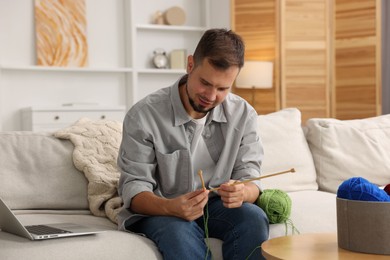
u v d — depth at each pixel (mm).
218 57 1920
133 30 6387
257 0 6469
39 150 2443
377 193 1646
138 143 2125
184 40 6801
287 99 6465
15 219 1842
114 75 6465
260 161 2277
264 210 2154
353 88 6523
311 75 6516
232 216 2068
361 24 6438
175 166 2154
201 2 6887
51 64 6117
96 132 2525
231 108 2254
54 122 5719
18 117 6051
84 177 2447
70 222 2191
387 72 6910
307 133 3059
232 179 2260
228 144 2234
